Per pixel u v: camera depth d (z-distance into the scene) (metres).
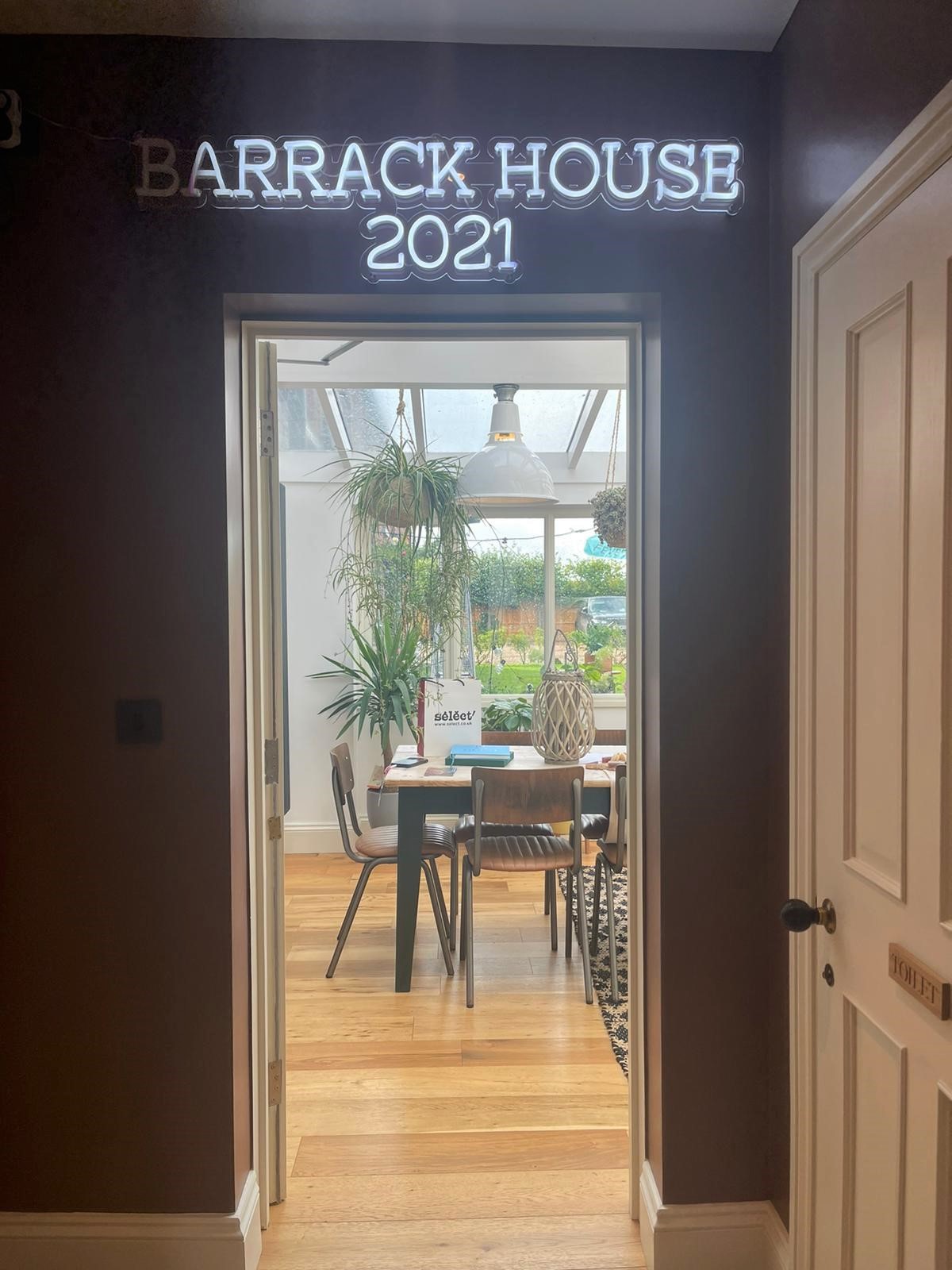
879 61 1.39
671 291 1.89
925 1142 1.27
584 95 1.88
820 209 1.63
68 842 1.88
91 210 1.85
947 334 1.19
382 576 5.06
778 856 1.86
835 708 1.57
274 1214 2.13
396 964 3.39
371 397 4.64
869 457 1.44
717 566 1.91
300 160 1.81
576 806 3.18
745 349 1.90
